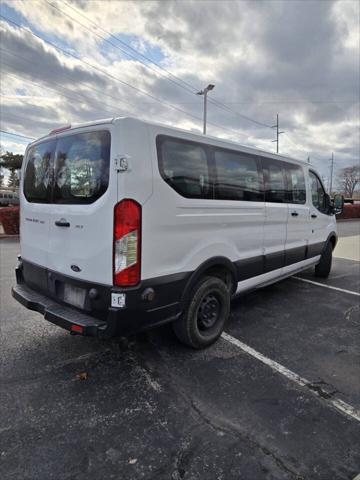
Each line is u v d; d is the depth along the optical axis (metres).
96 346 3.37
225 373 2.91
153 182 2.60
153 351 3.29
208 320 3.37
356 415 2.38
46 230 3.08
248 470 1.88
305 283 5.99
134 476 1.84
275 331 3.83
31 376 2.82
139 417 2.32
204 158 3.16
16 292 3.37
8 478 1.81
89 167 2.65
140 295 2.57
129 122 2.47
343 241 12.11
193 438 2.13
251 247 3.92
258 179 3.98
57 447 2.04
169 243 2.78
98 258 2.58
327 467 1.91
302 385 2.75
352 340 3.62
